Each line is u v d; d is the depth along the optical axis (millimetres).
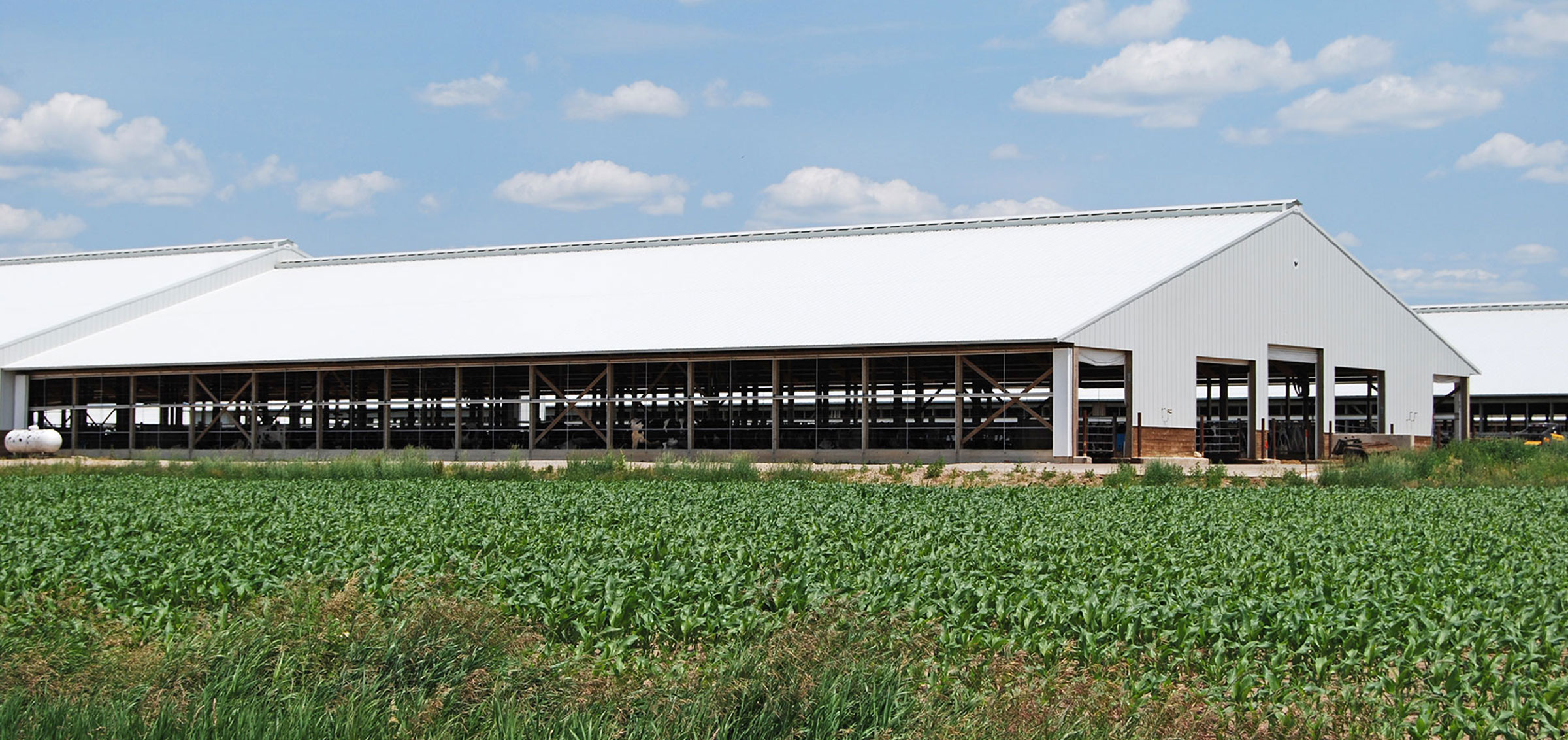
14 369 53062
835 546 18484
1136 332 42188
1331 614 13102
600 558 17328
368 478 35500
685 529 20953
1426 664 11828
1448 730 10688
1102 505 25062
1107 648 12500
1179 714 11039
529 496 27703
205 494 28547
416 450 42156
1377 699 11117
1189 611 13391
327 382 56281
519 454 44156
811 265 52000
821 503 25438
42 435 51344
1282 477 35781
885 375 52438
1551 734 10578
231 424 54219
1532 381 60688
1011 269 47500
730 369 46844
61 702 11000
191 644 12125
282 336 52594
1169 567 16250
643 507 24719
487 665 11836
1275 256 48344
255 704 10992
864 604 13664
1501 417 63625
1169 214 51250
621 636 13430
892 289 47281
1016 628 13062
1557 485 33156
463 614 12586
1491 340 66375
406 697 11320
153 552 17906
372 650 11883
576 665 12016
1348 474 33969
